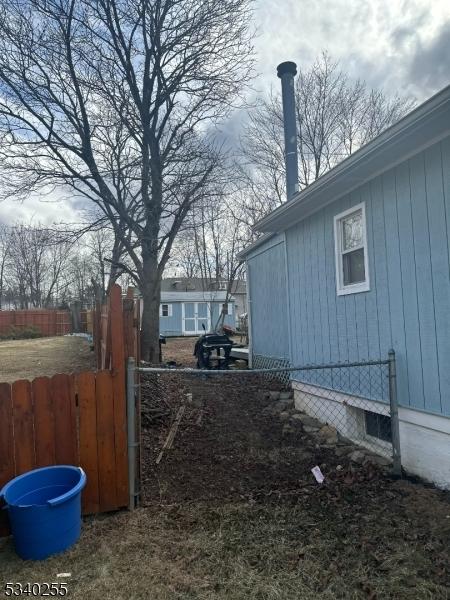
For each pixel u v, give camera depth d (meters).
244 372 4.20
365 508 3.49
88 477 3.37
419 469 4.12
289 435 5.39
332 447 4.98
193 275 33.66
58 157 9.55
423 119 3.41
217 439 5.12
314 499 3.68
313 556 2.82
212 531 3.14
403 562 2.73
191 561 2.76
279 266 7.86
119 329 3.53
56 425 3.30
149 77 9.94
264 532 3.12
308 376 6.35
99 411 3.42
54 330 24.28
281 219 6.58
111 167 10.81
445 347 3.75
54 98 9.20
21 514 2.71
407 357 4.23
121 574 2.62
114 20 9.33
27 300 42.47
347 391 5.35
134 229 9.98
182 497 3.72
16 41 8.67
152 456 4.53
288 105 8.09
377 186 4.62
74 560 2.76
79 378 3.38
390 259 4.44
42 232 11.47
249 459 4.61
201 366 10.04
